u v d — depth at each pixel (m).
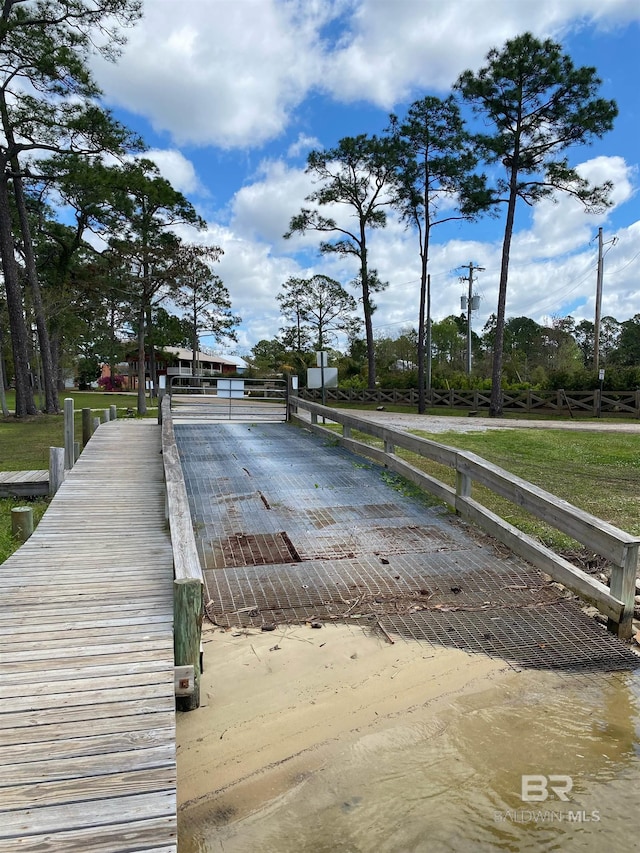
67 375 44.28
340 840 1.98
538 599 3.88
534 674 3.04
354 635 3.40
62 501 5.83
